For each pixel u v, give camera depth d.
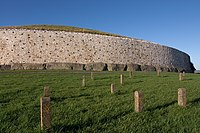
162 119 10.16
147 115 10.79
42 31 59.66
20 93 17.66
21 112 11.42
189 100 14.56
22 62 56.31
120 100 14.65
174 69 67.50
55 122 9.55
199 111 11.66
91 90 19.53
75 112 11.36
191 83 25.83
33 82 25.30
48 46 58.72
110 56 61.22
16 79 28.00
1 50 56.91
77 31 65.31
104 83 25.33
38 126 8.94
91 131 8.56
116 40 62.81
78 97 16.08
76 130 8.68
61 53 58.91
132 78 31.75
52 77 31.44
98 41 61.69
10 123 9.45
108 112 11.36
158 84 24.34
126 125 9.24
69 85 23.16
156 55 67.19
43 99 8.48
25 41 57.91
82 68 56.72
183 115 10.86
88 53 60.25
